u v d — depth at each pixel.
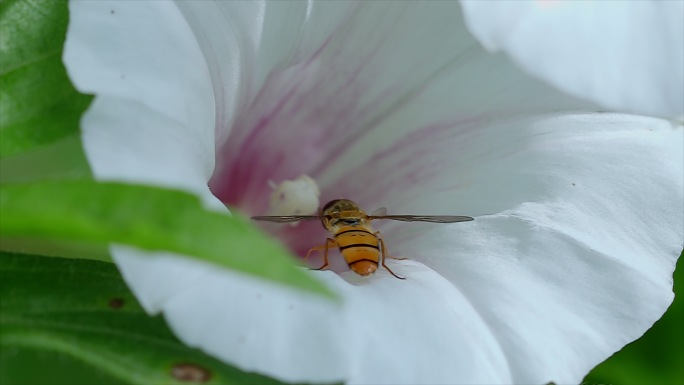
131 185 0.13
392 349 0.15
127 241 0.13
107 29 0.15
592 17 0.14
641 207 0.16
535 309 0.16
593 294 0.16
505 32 0.14
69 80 0.15
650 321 0.16
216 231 0.13
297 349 0.14
